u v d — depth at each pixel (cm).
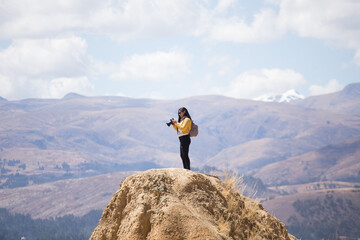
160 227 550
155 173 655
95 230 624
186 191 640
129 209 608
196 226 553
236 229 622
